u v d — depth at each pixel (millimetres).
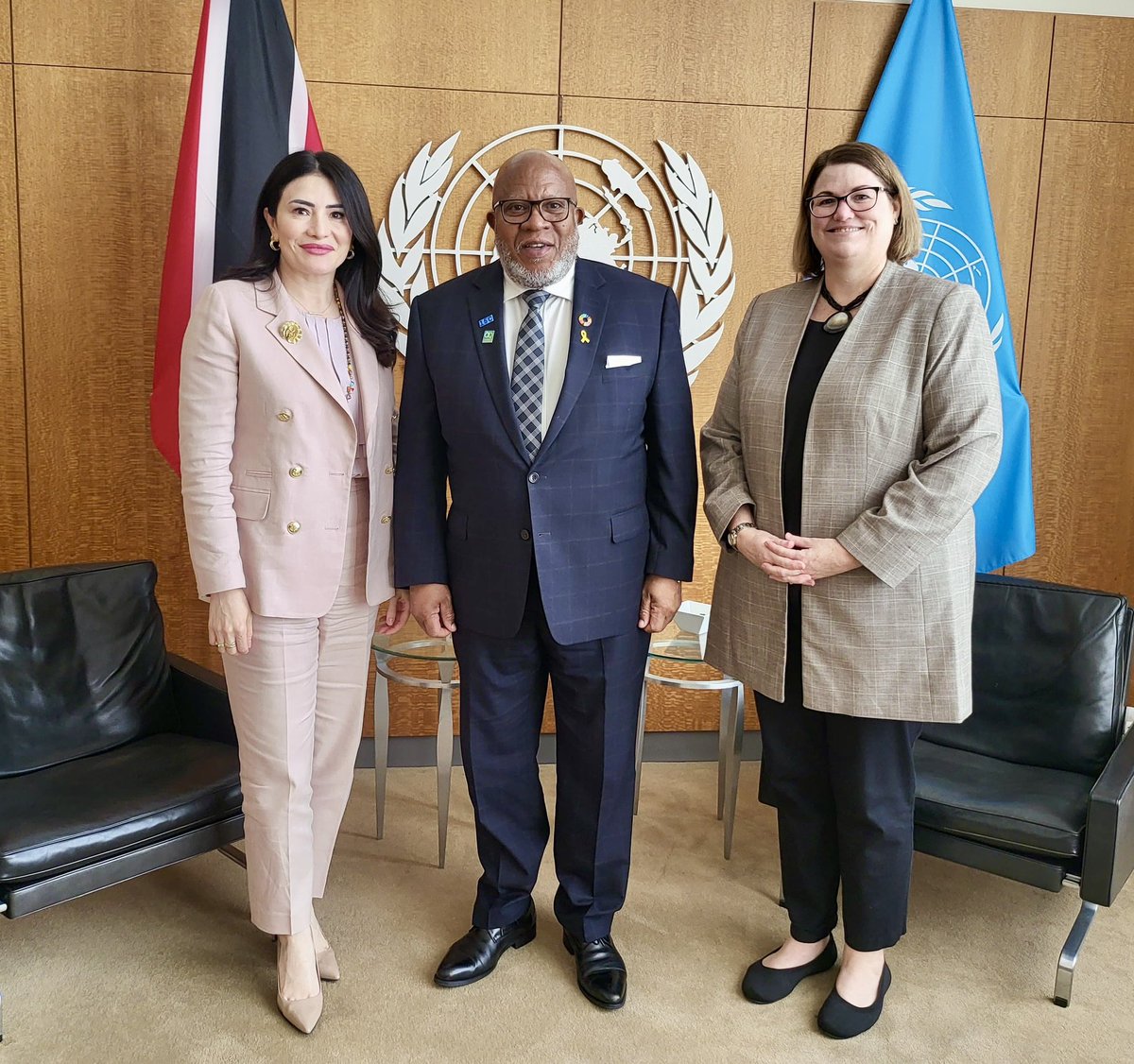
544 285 1966
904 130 3057
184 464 1901
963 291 1832
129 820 2025
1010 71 3172
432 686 2641
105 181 2961
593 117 3100
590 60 3070
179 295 2740
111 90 2918
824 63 3127
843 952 2168
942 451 1792
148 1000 2088
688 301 3193
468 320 2025
